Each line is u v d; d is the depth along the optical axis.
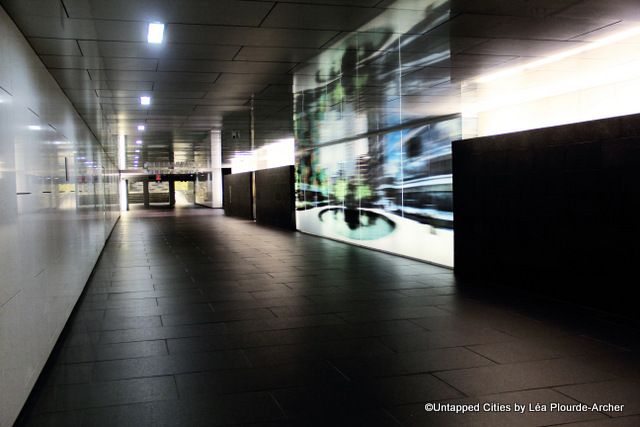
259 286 9.32
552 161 7.88
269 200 24.52
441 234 12.42
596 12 5.65
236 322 6.80
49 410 4.09
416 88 9.62
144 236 19.34
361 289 8.98
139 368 5.04
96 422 3.87
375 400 4.25
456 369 4.96
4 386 3.56
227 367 5.06
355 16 5.68
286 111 12.18
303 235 19.47
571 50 7.20
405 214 13.77
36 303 4.76
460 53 7.29
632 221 6.62
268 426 3.79
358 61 7.66
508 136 8.77
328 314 7.20
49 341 5.38
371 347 5.69
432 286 9.19
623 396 4.30
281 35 6.33
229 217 31.14
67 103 8.48
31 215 4.68
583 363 5.12
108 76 7.96
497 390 4.45
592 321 6.68
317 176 19.28
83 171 10.06
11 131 4.10
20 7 4.49
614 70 8.29
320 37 6.45
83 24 5.49
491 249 9.35
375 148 15.30
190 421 3.87
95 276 10.52
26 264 4.39
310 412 4.02
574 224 7.53
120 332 6.34
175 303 7.95
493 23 5.98
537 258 8.27
